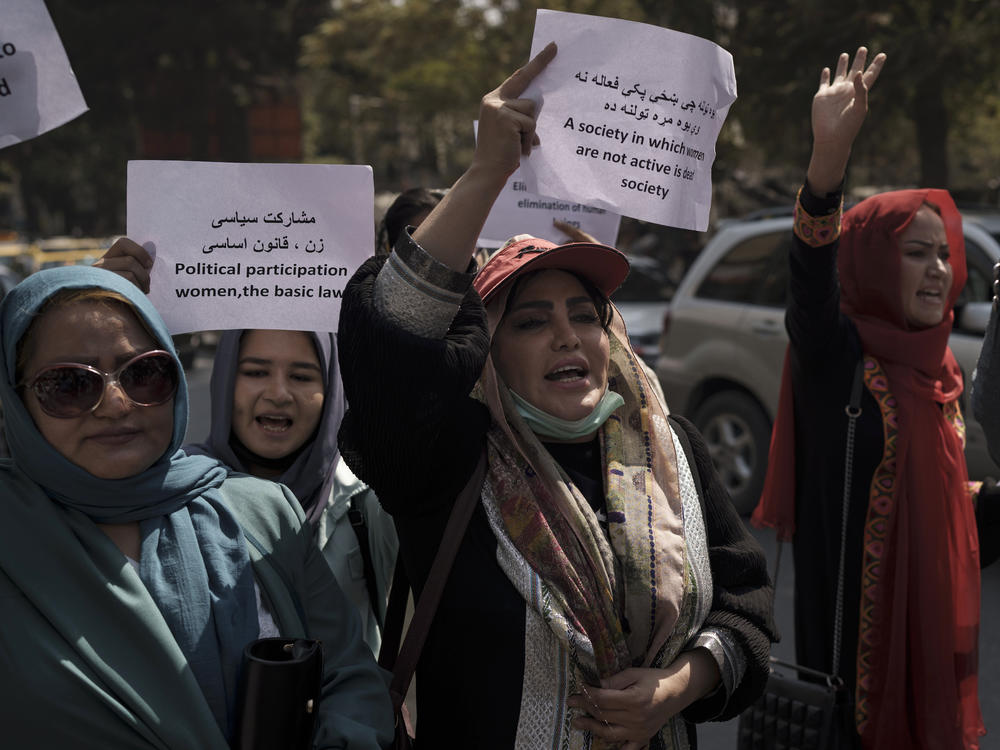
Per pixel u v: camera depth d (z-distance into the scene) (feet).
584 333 6.63
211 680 5.56
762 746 8.92
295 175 7.55
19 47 6.73
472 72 72.54
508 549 6.15
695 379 23.72
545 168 6.62
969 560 9.61
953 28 40.83
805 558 9.83
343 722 5.76
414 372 5.74
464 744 6.19
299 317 7.63
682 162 6.82
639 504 6.43
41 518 5.49
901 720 9.11
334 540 7.84
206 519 5.90
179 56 91.45
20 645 5.30
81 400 5.49
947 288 9.80
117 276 5.84
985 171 106.01
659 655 6.36
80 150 140.36
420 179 123.24
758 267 23.03
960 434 9.89
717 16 44.06
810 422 9.66
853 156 52.06
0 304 5.71
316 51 77.61
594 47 6.58
